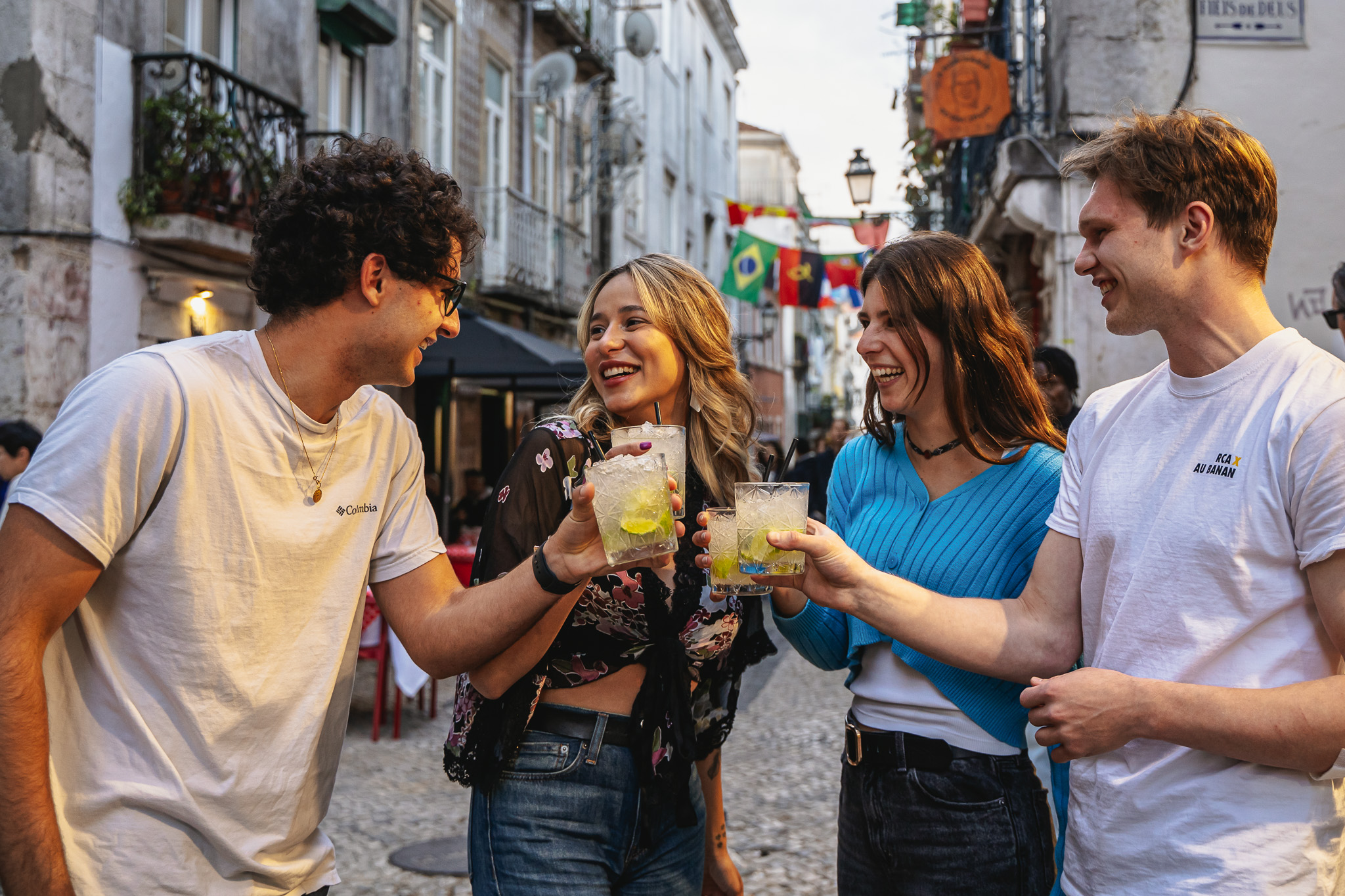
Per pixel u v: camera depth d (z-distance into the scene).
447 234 1.64
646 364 2.07
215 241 8.16
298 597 1.63
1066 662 1.77
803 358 41.59
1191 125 1.53
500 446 13.73
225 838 1.55
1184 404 1.58
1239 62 7.03
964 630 1.75
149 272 8.00
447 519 9.19
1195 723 1.41
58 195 7.18
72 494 1.43
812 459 7.28
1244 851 1.42
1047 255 7.47
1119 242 1.56
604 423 2.11
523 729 1.83
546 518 1.85
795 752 5.41
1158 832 1.50
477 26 12.98
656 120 21.39
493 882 1.82
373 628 5.67
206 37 8.72
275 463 1.61
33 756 1.39
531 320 14.47
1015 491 2.01
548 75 13.79
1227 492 1.48
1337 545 1.36
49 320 7.09
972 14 9.99
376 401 1.79
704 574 1.92
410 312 1.62
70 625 1.54
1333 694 1.37
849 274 14.44
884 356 2.03
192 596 1.53
